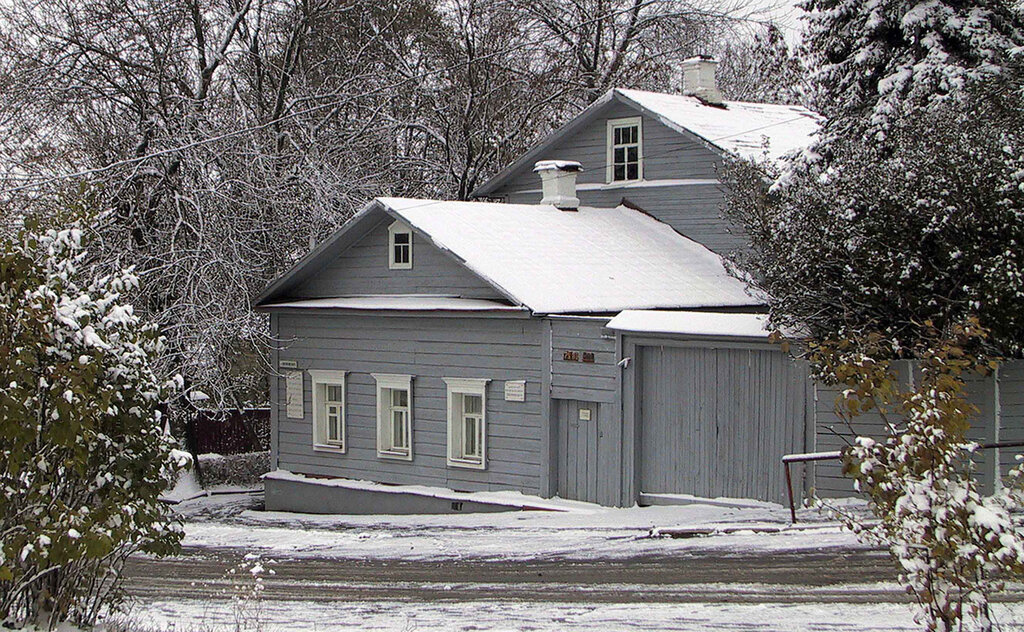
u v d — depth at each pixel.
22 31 26.61
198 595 13.61
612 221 27.03
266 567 15.55
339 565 15.61
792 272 16.81
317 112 32.12
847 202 16.47
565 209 27.11
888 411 16.73
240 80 31.67
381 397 23.72
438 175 36.22
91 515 8.59
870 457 7.84
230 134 25.27
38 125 25.80
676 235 27.25
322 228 27.23
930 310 15.84
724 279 25.06
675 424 19.20
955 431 7.88
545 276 22.02
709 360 18.77
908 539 7.44
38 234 9.61
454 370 22.38
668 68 41.22
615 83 39.97
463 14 37.09
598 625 11.09
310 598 13.24
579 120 29.08
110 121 27.02
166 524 9.74
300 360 25.16
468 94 36.31
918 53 22.67
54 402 8.43
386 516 22.31
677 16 40.19
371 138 32.31
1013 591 10.95
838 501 17.09
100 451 9.21
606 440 19.95
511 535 17.62
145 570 15.65
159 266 25.16
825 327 16.89
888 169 16.56
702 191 26.89
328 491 24.36
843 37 23.70
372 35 35.53
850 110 23.34
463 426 22.52
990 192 15.39
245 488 28.78
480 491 21.97
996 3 22.58
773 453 17.95
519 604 12.36
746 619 10.94
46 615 9.16
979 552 7.27
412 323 23.09
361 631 11.24
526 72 37.78
